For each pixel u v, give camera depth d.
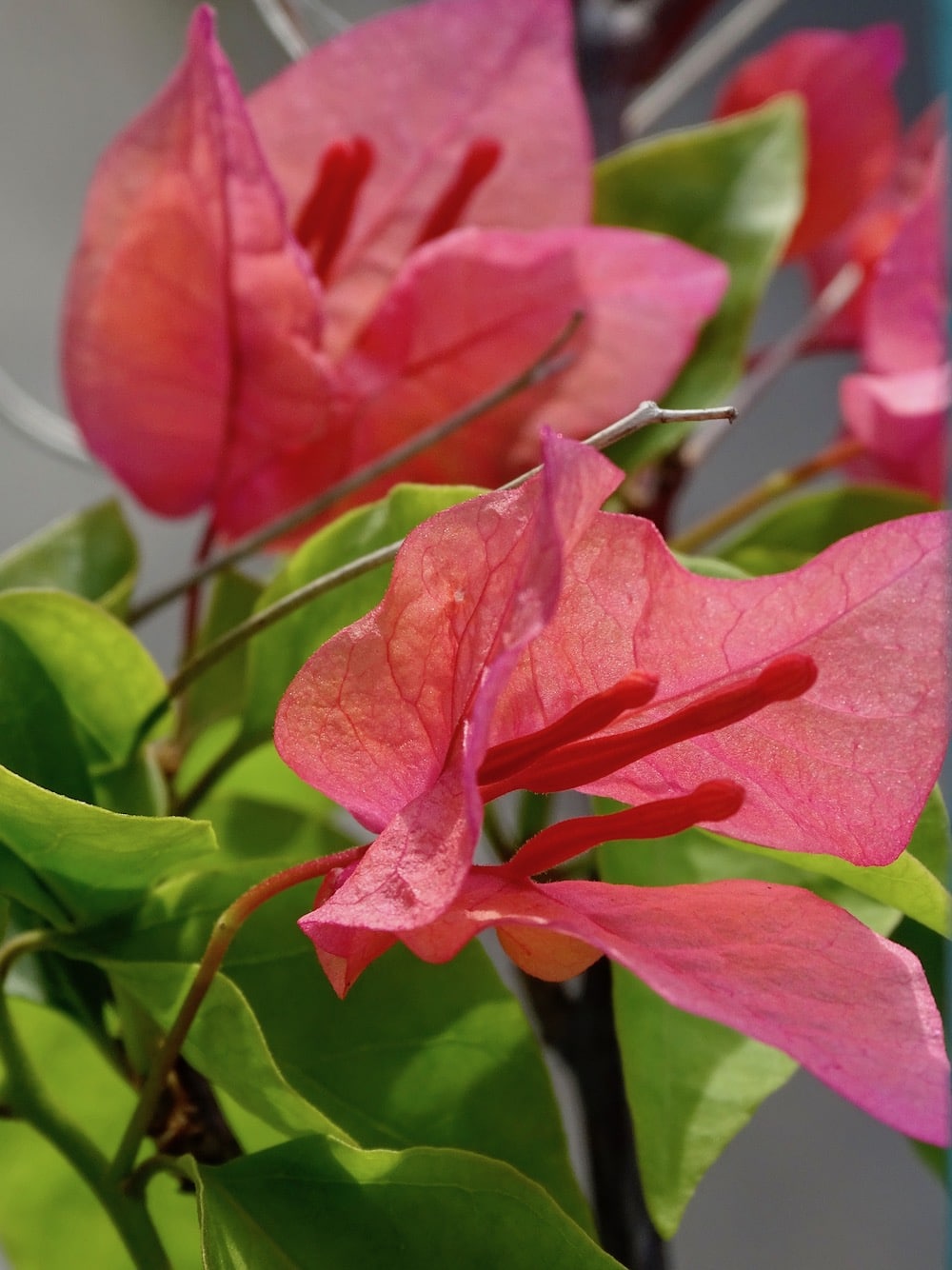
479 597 0.20
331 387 0.26
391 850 0.19
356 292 0.27
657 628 0.20
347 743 0.20
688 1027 0.23
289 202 0.27
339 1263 0.21
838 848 0.21
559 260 0.26
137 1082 0.24
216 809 0.28
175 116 0.25
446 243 0.26
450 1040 0.23
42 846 0.22
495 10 0.27
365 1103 0.23
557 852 0.20
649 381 0.27
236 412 0.26
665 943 0.20
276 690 0.25
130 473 0.27
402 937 0.19
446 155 0.27
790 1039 0.19
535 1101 0.23
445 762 0.20
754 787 0.21
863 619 0.20
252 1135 0.25
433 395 0.27
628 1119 0.27
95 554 0.28
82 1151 0.23
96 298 0.26
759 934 0.20
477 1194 0.21
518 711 0.21
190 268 0.25
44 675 0.24
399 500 0.24
